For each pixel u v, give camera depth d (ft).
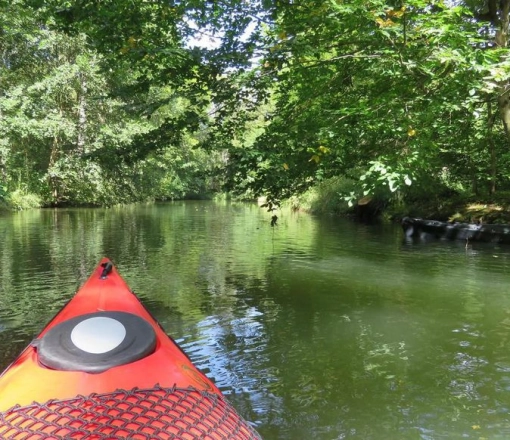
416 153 19.84
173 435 6.12
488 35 26.22
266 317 18.89
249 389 12.57
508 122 28.96
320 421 10.98
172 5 21.21
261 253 34.94
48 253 34.19
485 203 48.29
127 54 20.24
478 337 16.63
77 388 6.82
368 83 26.35
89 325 8.30
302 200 85.10
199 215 75.82
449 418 11.13
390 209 64.85
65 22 19.98
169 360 8.08
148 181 120.06
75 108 88.28
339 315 19.26
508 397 12.18
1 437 5.92
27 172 90.38
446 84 20.38
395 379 13.20
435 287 24.11
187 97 20.83
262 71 20.51
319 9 18.78
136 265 29.91
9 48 81.82
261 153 18.89
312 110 24.80
